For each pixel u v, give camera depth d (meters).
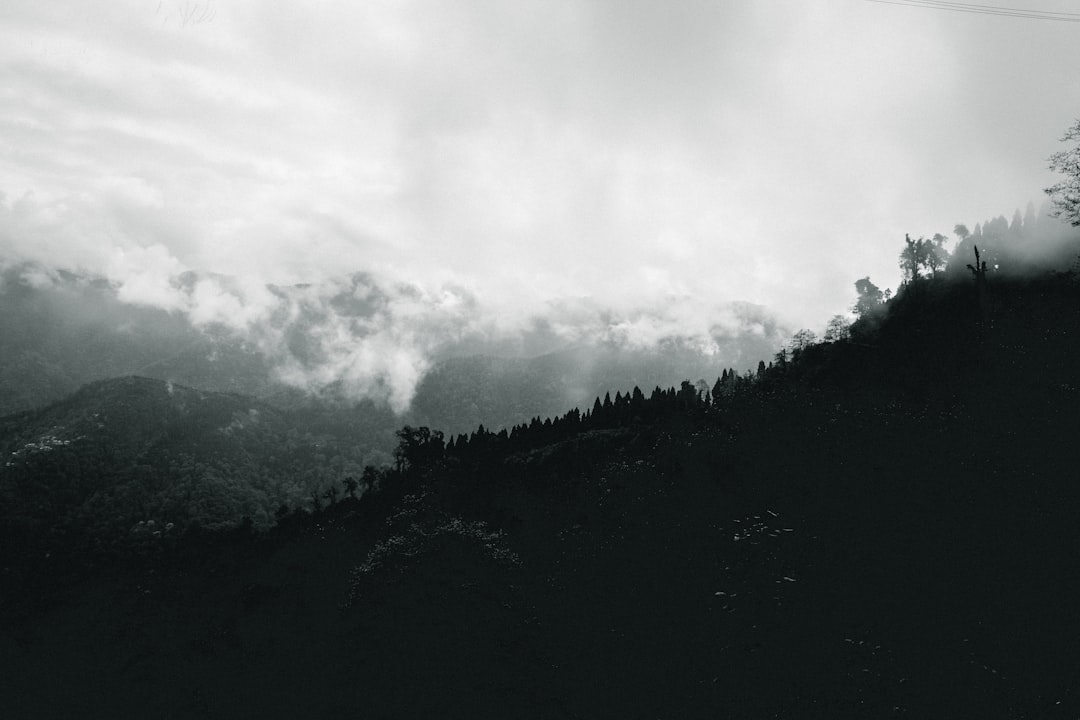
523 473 133.62
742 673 47.72
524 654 57.62
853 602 50.44
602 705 50.56
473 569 65.44
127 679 93.69
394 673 59.50
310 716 61.53
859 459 72.88
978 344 100.56
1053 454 61.50
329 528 136.75
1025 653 41.06
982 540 52.25
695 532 71.00
